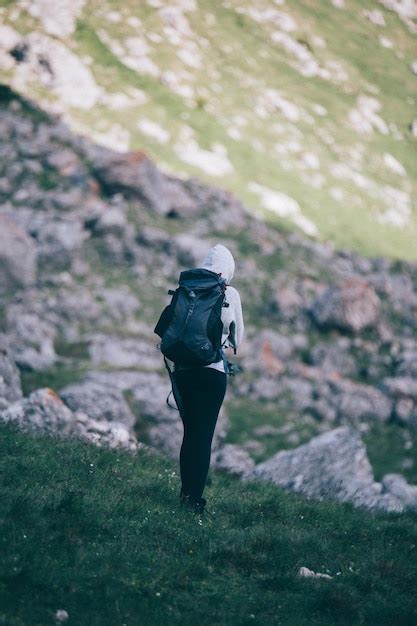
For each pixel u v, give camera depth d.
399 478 18.81
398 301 42.09
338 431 17.23
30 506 6.58
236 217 43.78
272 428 28.98
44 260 36.03
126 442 13.14
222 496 8.84
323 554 7.06
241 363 33.12
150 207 41.94
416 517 10.05
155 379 27.19
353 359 35.78
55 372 27.23
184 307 7.42
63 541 6.13
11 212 38.06
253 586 6.11
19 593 5.27
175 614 5.51
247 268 39.62
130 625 5.23
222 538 6.97
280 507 8.52
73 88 48.62
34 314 32.03
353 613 5.88
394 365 36.00
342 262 43.81
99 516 6.83
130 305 34.78
